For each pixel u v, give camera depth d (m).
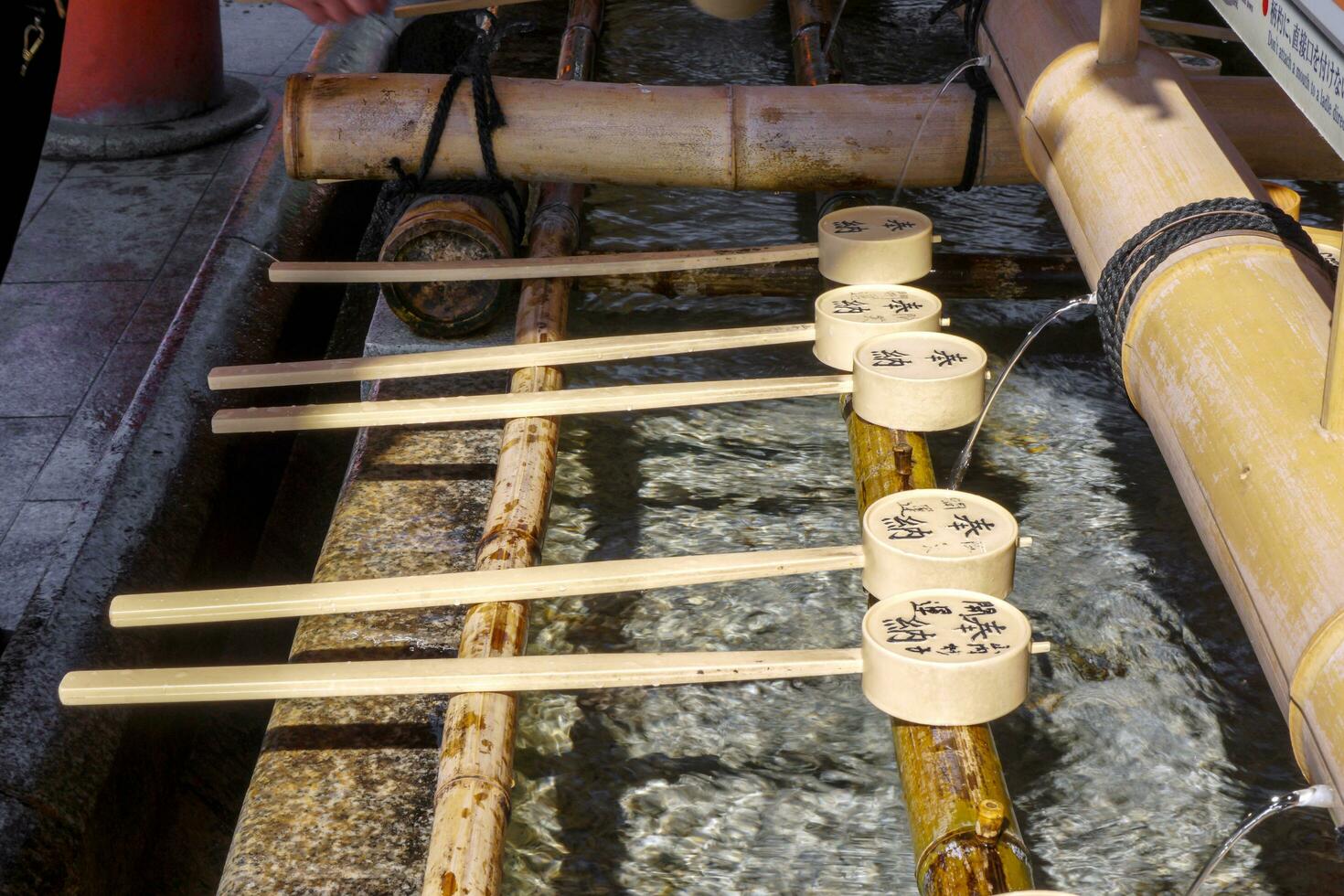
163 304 4.71
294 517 4.05
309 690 1.99
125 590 2.99
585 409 2.64
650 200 4.34
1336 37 1.38
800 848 2.04
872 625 1.90
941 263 3.52
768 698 2.34
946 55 5.47
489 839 1.78
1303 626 1.39
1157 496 2.86
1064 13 2.83
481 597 2.14
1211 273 1.89
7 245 2.47
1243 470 1.58
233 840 1.97
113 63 5.77
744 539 2.75
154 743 2.84
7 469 3.85
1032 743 2.23
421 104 3.39
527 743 2.25
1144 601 2.54
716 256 3.17
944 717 1.81
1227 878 1.96
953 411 2.47
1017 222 4.20
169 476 3.39
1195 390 1.76
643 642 2.47
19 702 2.59
